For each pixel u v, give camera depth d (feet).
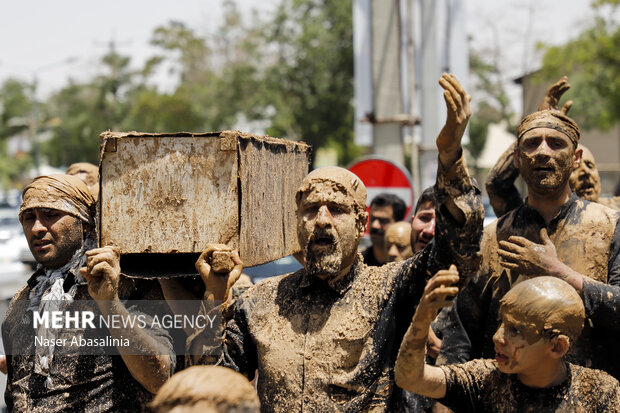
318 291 13.91
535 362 12.73
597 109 139.64
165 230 13.66
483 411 13.50
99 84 248.73
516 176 19.86
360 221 13.99
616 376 15.93
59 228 15.47
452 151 12.32
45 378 14.78
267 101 151.64
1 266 50.19
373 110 40.29
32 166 296.51
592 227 16.56
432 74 39.88
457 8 40.11
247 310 14.33
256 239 14.40
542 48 125.39
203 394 9.06
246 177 13.91
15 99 277.23
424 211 20.85
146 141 13.73
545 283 12.85
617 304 14.74
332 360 13.34
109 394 14.70
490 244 17.19
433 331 17.80
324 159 81.92
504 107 163.63
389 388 13.39
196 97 189.06
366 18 40.40
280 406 13.41
